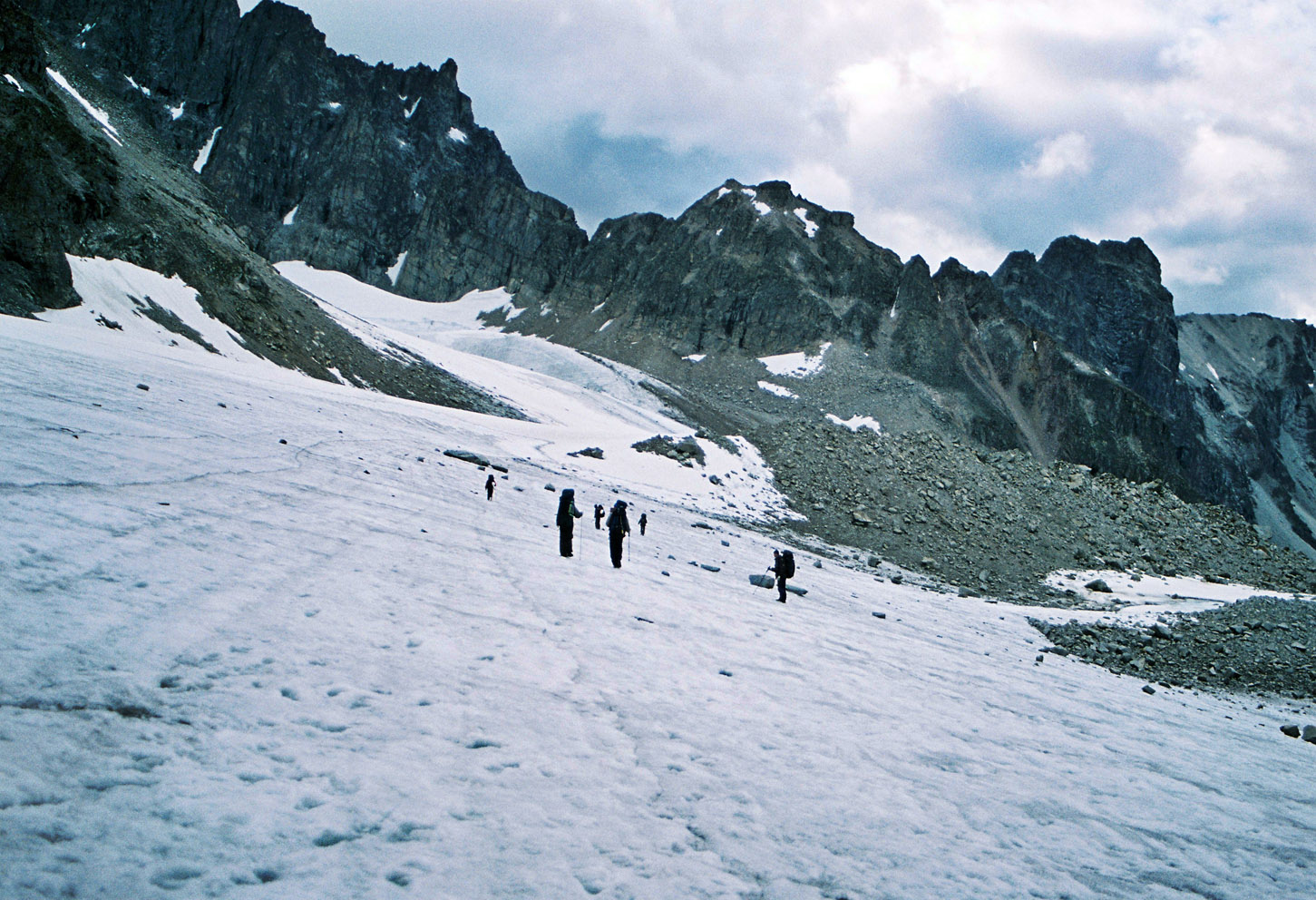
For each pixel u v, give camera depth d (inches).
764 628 573.3
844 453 2357.3
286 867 156.4
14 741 170.9
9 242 1971.0
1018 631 1099.3
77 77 4215.1
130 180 2898.6
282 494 613.3
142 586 300.7
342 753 210.7
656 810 221.0
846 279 7263.8
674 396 5216.5
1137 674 970.7
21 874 132.2
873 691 439.8
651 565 784.9
